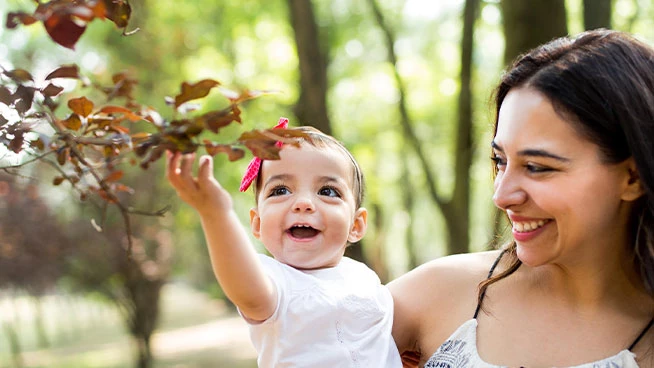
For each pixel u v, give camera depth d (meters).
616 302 2.07
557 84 1.90
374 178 18.80
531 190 1.90
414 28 16.80
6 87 1.58
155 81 14.16
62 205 12.01
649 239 1.97
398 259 28.33
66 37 1.35
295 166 2.18
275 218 2.18
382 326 2.19
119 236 12.03
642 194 1.96
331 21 15.59
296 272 2.11
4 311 19.67
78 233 11.85
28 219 11.39
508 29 5.83
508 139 1.94
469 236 9.09
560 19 5.75
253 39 16.33
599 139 1.88
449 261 2.41
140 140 1.65
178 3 15.11
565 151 1.88
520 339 2.10
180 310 30.02
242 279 1.79
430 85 17.34
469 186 9.05
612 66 1.93
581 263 2.03
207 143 1.50
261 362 2.05
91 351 17.33
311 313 2.04
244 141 1.51
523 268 2.24
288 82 16.41
